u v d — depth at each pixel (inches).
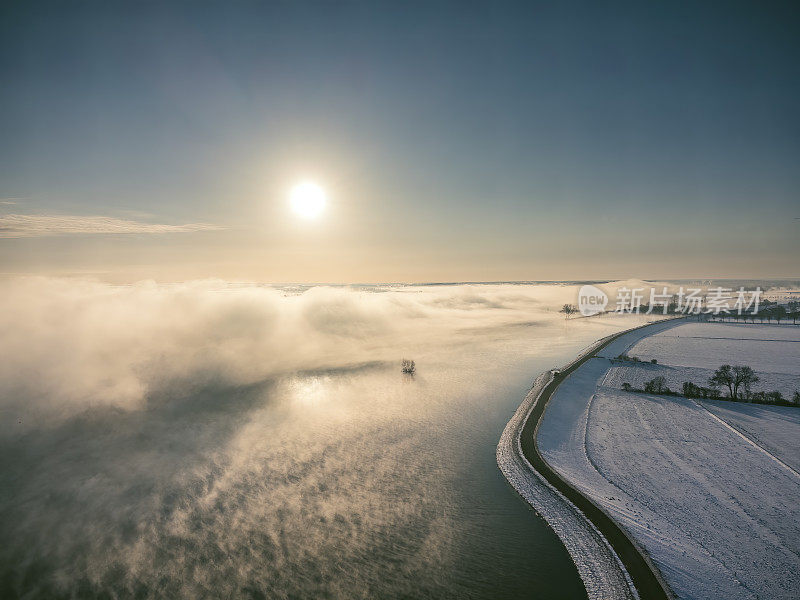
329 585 2132.1
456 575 2161.7
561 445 3565.5
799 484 2770.7
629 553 2128.4
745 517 2411.4
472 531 2516.0
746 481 2832.2
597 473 3038.9
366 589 2095.2
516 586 2060.8
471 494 2935.5
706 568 2001.7
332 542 2460.6
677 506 2549.2
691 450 3371.1
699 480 2869.1
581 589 2003.0
